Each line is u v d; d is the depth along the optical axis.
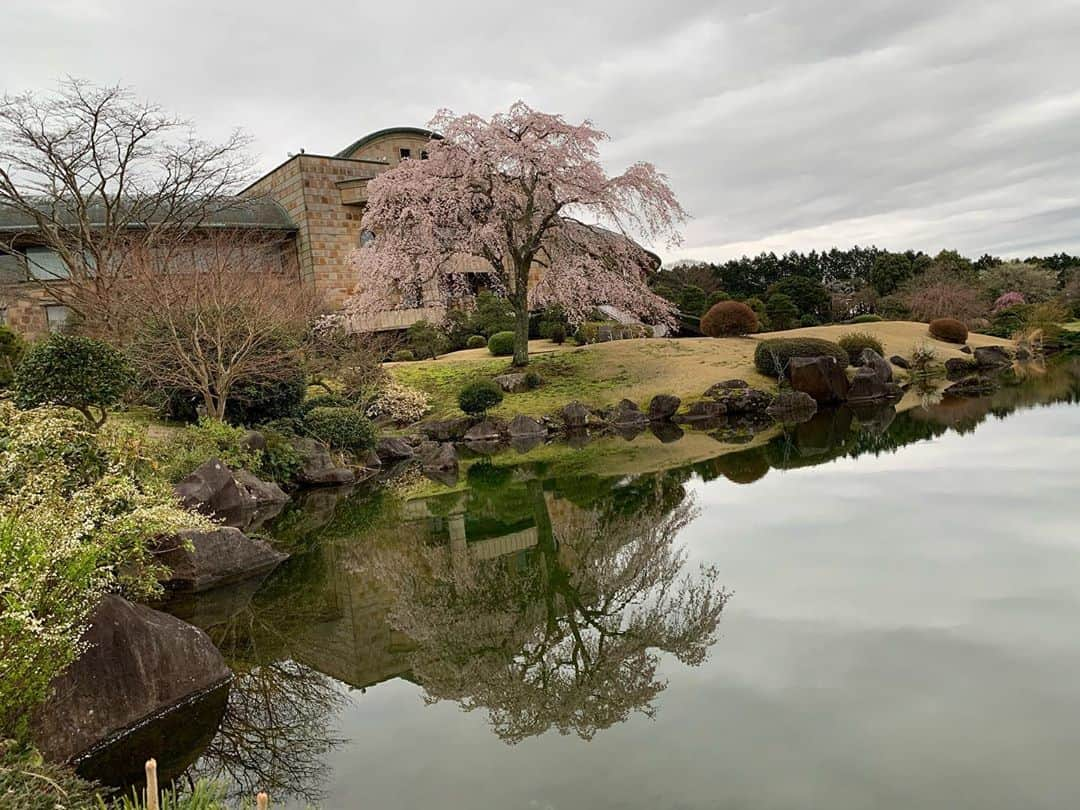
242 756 4.21
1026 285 45.34
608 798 3.53
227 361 13.40
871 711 4.08
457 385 22.08
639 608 6.19
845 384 21.19
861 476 10.59
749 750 3.81
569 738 4.18
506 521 9.97
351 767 4.04
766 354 21.72
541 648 5.66
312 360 16.83
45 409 7.20
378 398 19.73
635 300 22.86
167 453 10.39
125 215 21.77
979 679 4.34
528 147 20.28
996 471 10.09
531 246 21.92
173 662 4.89
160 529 5.54
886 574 6.26
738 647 5.10
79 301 16.55
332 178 27.95
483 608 6.66
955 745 3.69
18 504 4.72
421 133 31.81
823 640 5.07
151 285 12.80
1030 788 3.31
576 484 12.22
